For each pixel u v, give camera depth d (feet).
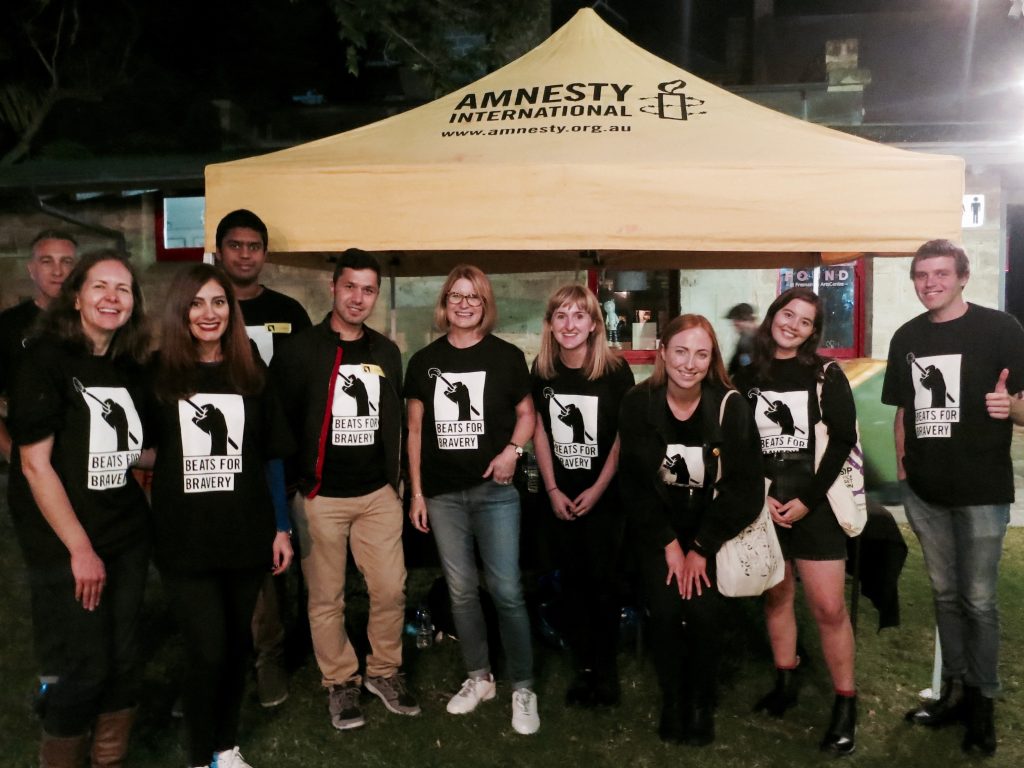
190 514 7.73
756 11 34.35
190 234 24.64
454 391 9.39
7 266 24.95
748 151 9.96
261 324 10.44
